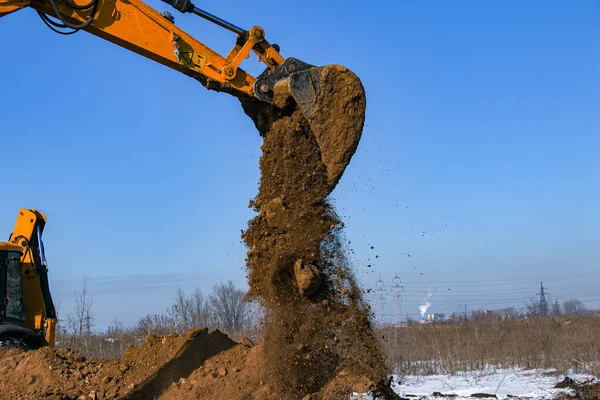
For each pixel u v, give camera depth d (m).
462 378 14.02
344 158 7.50
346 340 7.49
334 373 7.40
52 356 9.41
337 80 7.45
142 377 8.77
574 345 16.77
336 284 7.55
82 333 21.45
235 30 7.63
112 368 9.19
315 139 7.71
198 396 7.82
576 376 13.23
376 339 7.71
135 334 21.72
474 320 36.00
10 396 8.50
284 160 7.73
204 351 9.07
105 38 7.35
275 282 7.48
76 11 7.24
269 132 7.90
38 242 11.24
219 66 7.52
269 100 7.55
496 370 15.46
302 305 7.50
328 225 7.63
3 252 10.43
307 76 7.42
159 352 9.39
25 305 10.82
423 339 19.75
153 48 7.37
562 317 40.22
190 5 7.42
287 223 7.60
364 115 7.49
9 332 10.06
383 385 7.44
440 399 10.35
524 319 38.06
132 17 7.34
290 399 7.18
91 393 8.41
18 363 9.34
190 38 7.50
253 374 7.80
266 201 7.84
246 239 7.94
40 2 7.08
